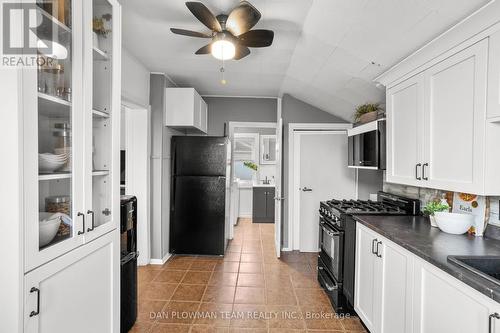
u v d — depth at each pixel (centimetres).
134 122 343
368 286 208
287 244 422
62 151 123
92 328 139
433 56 182
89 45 132
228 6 197
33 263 100
